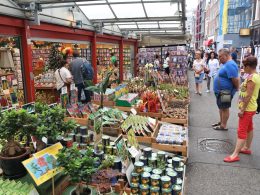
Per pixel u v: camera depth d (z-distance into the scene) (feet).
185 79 34.83
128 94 20.26
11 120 6.70
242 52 55.06
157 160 9.97
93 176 7.04
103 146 9.56
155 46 46.42
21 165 6.78
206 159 14.47
